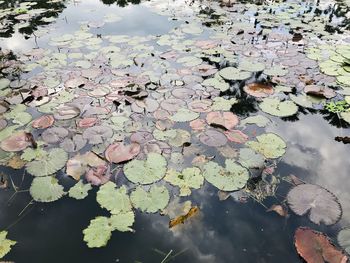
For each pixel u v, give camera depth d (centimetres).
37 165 132
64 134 148
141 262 100
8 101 172
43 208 116
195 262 100
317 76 200
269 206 117
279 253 103
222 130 152
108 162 133
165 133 149
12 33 266
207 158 137
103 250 103
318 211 114
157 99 174
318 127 159
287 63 214
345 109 170
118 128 152
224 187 123
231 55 224
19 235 107
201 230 110
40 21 291
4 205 117
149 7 328
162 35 258
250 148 142
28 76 198
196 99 174
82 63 212
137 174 127
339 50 233
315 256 100
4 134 148
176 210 115
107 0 353
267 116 165
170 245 105
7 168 132
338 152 144
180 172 129
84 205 117
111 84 187
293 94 182
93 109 165
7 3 345
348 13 314
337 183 128
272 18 297
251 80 194
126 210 114
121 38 250
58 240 106
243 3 344
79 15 305
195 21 290
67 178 127
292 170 133
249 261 101
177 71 202
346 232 108
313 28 274
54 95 179
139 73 199
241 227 111
